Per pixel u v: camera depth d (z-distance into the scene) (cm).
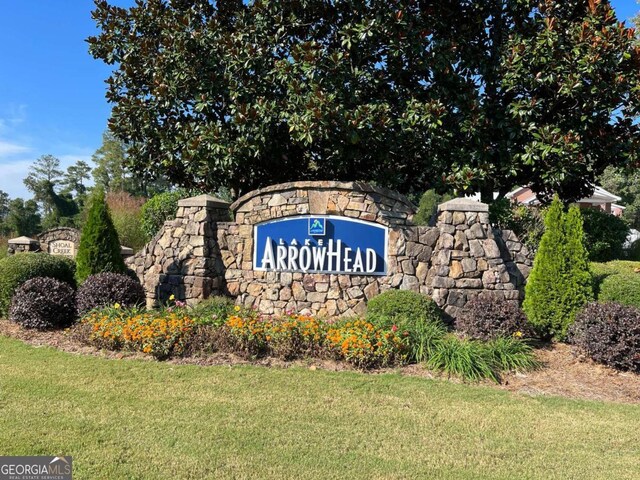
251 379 556
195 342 638
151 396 503
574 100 936
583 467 391
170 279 879
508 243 843
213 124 911
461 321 717
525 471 382
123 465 367
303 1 907
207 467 368
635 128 958
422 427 454
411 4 929
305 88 869
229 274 895
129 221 1638
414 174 1065
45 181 4756
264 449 399
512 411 499
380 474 368
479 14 988
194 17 1027
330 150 966
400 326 661
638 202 3094
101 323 673
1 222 4088
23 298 754
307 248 855
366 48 906
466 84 935
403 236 838
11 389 512
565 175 888
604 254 1127
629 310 635
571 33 877
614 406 525
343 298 841
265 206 877
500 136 951
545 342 719
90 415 454
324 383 551
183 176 1108
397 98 962
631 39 851
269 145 949
